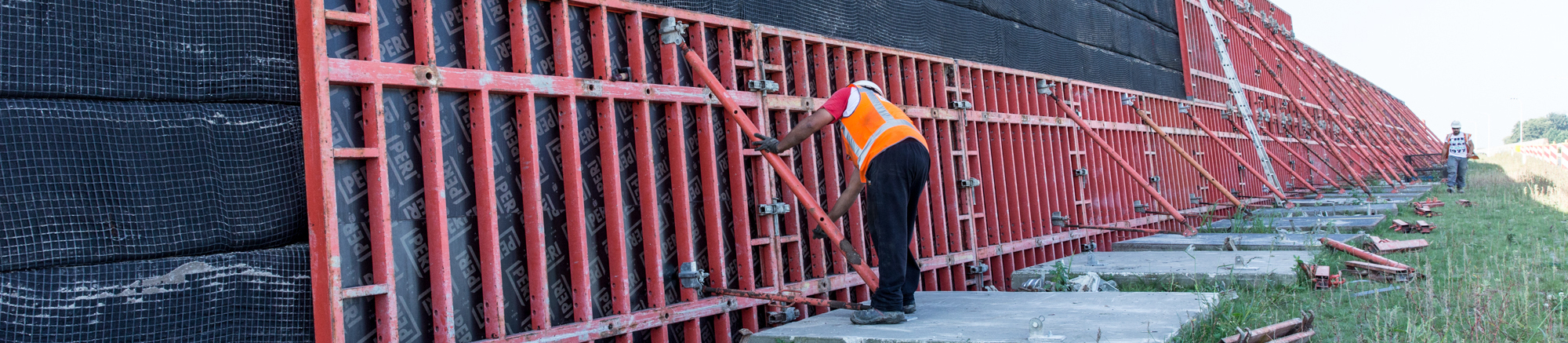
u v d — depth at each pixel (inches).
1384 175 637.3
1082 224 330.0
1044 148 319.9
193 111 122.8
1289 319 167.2
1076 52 358.9
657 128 176.2
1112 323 149.9
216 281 121.8
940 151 260.1
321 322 128.0
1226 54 533.3
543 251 150.6
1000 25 303.3
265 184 127.8
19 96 110.4
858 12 233.8
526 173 151.5
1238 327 144.6
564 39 158.1
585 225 158.6
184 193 120.3
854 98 155.9
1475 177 750.5
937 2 269.4
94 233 113.6
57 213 111.2
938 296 199.6
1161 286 232.7
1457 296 181.3
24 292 108.2
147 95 118.8
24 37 110.6
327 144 126.6
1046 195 309.0
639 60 170.7
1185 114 470.6
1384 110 1014.4
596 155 165.0
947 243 249.0
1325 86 840.3
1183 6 489.1
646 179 169.9
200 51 123.8
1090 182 347.6
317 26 126.7
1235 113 558.6
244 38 127.7
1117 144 381.1
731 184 189.2
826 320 169.8
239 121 126.5
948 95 267.3
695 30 184.1
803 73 211.8
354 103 134.3
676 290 176.7
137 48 118.6
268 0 131.0
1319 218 390.6
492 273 144.3
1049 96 328.2
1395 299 192.7
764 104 196.2
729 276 185.8
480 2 147.2
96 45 115.6
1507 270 221.5
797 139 156.2
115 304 114.1
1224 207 461.4
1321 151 801.6
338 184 130.8
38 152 110.6
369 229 134.4
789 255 199.6
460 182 145.3
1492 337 147.1
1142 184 327.3
